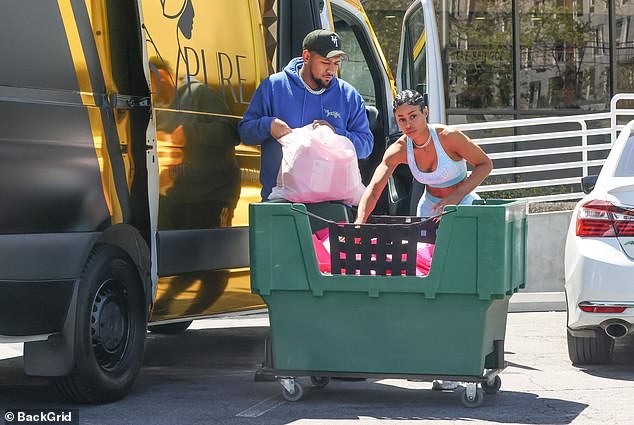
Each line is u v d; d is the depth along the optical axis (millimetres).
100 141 15125
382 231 15258
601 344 18953
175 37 16656
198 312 16953
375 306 15352
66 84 14766
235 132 18000
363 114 18703
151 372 18750
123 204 15453
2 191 13945
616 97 36344
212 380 17797
